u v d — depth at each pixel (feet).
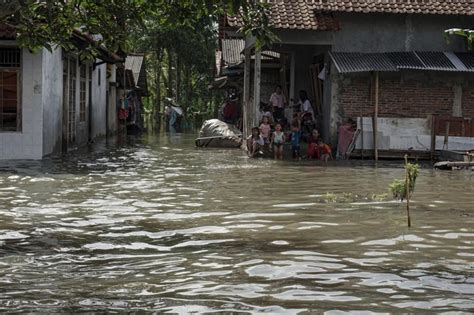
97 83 102.06
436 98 76.02
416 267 25.21
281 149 71.92
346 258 26.55
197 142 90.33
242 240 29.89
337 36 76.59
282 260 26.18
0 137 66.44
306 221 34.45
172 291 22.07
